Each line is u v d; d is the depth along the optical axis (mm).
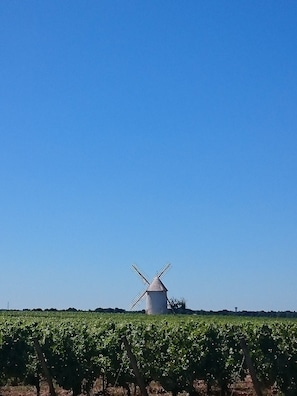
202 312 84812
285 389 26141
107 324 31266
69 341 27422
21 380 27750
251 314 81812
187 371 25906
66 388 27359
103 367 26953
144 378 26750
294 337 26469
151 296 85312
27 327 28500
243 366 26266
